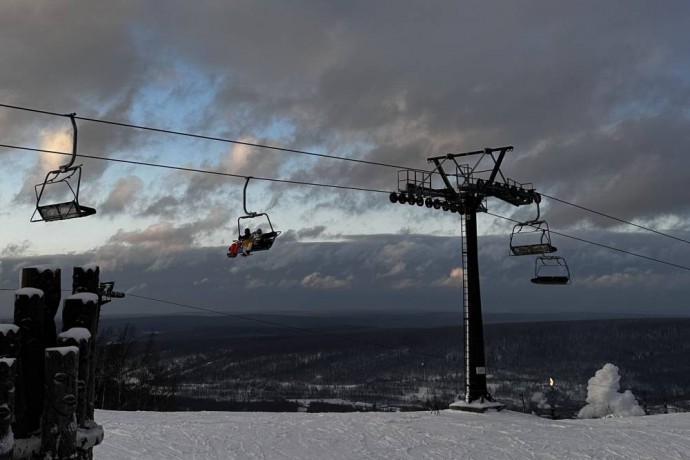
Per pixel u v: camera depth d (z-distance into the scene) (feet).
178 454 54.70
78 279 16.38
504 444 61.87
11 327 14.21
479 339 87.86
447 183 90.43
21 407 14.39
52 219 48.08
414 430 68.44
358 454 57.36
